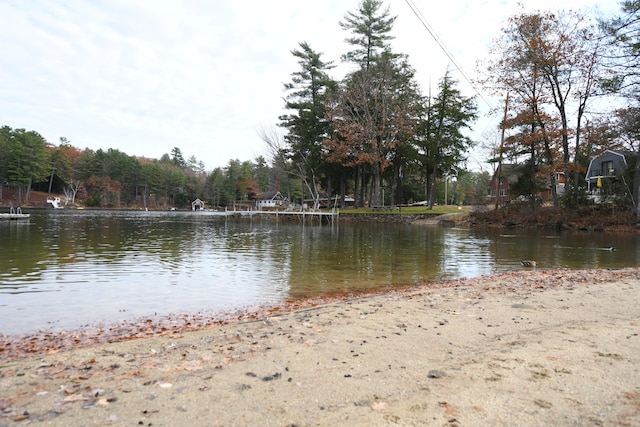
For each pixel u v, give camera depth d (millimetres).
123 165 103625
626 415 3014
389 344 4922
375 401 3314
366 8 44031
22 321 6828
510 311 6566
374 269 12727
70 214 58406
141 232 27016
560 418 2984
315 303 8250
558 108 31109
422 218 40500
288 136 51031
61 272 11305
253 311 7652
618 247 19078
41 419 3018
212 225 38062
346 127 41812
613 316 6133
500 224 34281
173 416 3068
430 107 45969
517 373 3867
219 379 3820
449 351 4633
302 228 34406
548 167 31062
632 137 28453
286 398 3387
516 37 30594
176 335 5555
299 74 49812
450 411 3111
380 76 41562
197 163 149125
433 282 10703
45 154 84188
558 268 12906
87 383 3750
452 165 47094
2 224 32594
